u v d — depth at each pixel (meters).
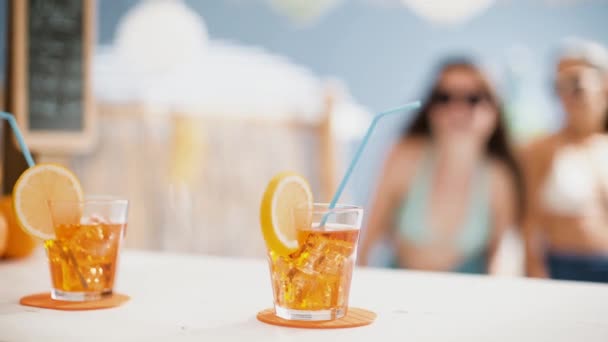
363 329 0.89
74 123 2.38
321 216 0.90
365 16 4.18
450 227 3.73
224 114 3.95
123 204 1.06
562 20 4.00
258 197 3.84
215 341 0.82
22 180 1.03
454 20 4.09
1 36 3.97
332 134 3.79
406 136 3.90
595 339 0.85
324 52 4.21
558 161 3.76
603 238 3.67
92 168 3.81
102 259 1.04
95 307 0.99
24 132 2.09
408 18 4.14
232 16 4.23
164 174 3.88
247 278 1.25
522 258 3.73
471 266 3.71
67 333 0.86
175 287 1.16
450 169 3.78
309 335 0.85
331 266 0.91
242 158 3.87
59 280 1.04
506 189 3.74
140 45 4.23
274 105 3.98
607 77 3.87
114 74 4.22
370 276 1.30
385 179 3.85
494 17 4.07
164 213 3.84
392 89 4.17
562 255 3.70
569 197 3.70
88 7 2.40
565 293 1.14
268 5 4.22
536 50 4.03
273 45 4.23
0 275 1.27
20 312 0.98
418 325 0.91
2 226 1.38
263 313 0.96
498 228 3.72
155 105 4.05
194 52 4.23
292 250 0.89
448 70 3.96
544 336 0.86
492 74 4.04
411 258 3.77
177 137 3.96
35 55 2.19
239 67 4.21
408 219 3.77
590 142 3.79
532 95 3.99
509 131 3.86
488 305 1.04
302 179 0.92
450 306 1.04
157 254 1.54
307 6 4.20
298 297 0.91
